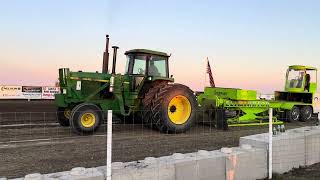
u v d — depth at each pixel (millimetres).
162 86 10555
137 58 11125
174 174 4422
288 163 5957
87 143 7973
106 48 10938
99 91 10414
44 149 7203
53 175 3898
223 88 12531
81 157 6457
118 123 12000
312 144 6492
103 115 9867
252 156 5309
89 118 9453
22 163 5965
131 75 10906
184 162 4523
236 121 12117
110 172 3879
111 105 10445
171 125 10016
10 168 5621
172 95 10102
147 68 11016
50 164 5895
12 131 9875
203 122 12227
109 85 10523
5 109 17812
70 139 8570
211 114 11898
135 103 10914
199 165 4664
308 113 14734
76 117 9195
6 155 6574
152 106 10188
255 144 5742
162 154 6781
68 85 10008
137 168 4145
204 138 9078
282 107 13844
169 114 10172
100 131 9961
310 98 14859
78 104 9977
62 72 10172
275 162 5707
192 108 10539
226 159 4961
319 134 6660
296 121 14367
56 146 7559
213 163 4812
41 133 9547
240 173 5152
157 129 10734
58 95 10180
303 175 5691
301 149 6230
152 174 4230
